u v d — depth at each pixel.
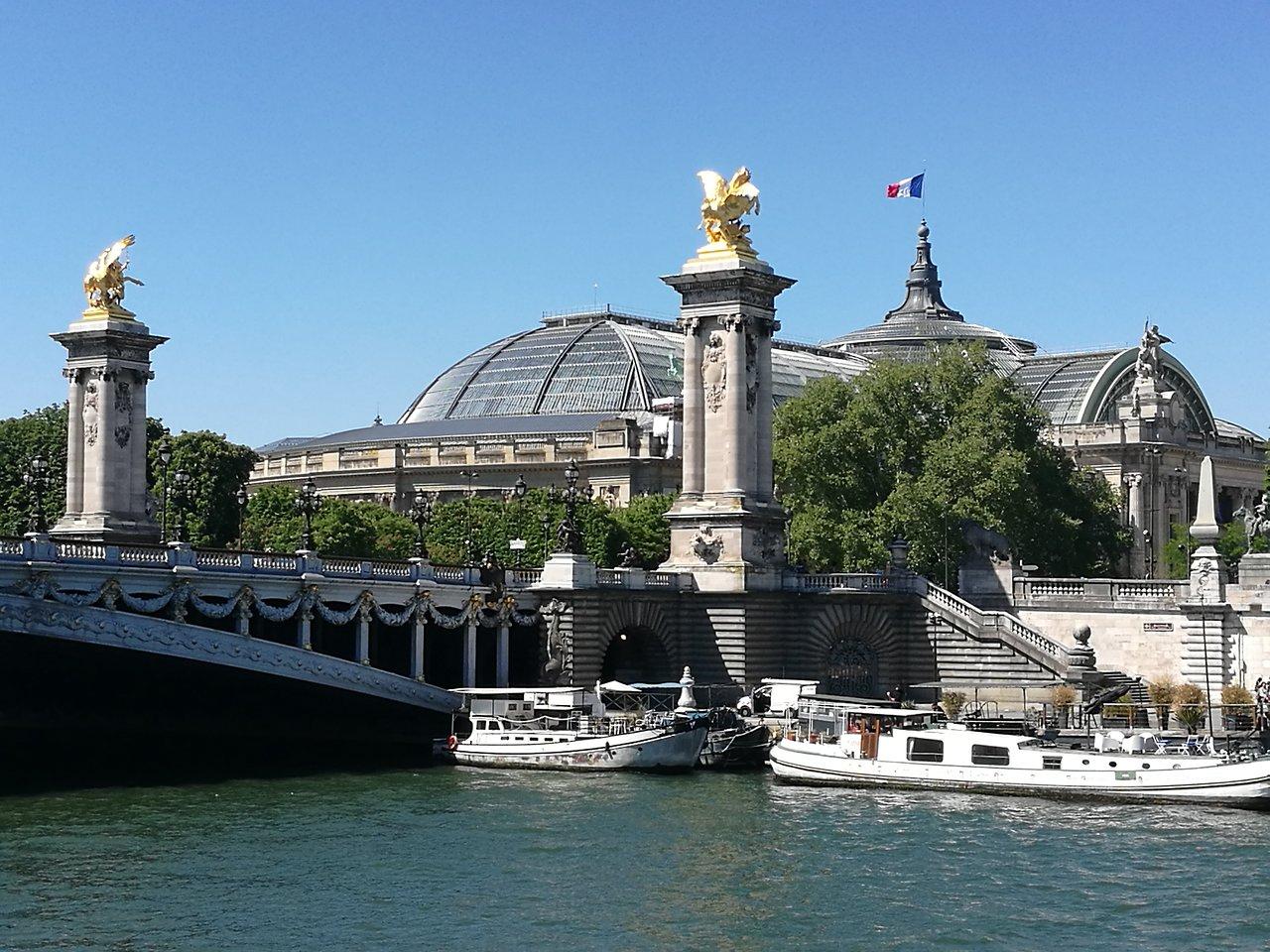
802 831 88.69
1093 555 170.25
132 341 143.00
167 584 104.69
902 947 68.31
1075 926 70.88
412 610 117.12
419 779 105.25
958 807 95.69
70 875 78.06
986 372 164.75
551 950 67.62
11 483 172.12
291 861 81.19
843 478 157.00
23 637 100.25
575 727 112.25
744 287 128.88
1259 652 121.81
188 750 120.12
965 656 127.69
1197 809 94.69
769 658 128.50
